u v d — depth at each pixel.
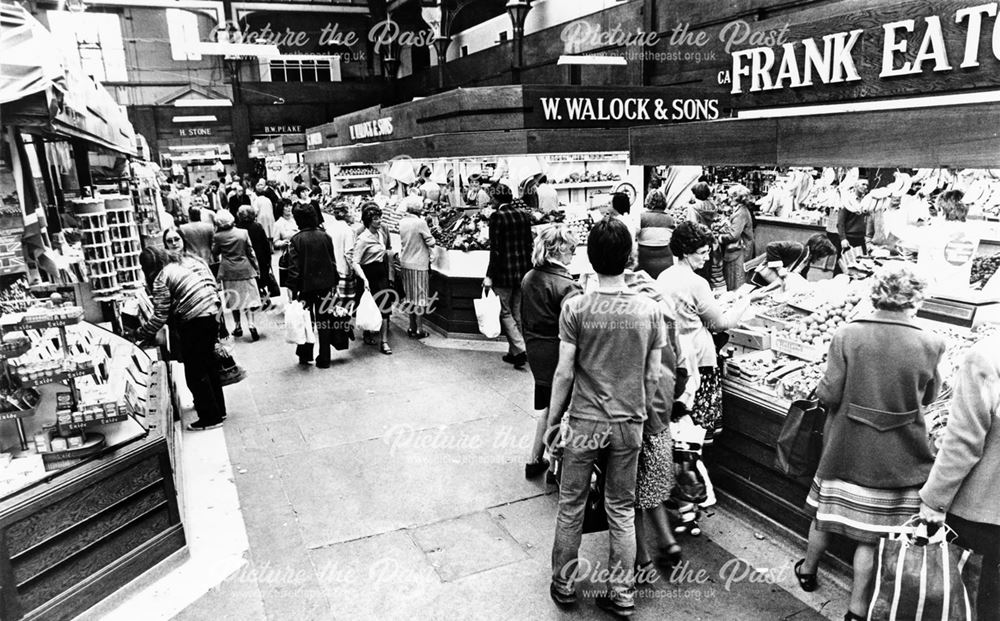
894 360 2.64
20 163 4.00
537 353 4.15
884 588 2.51
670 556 3.36
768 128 3.79
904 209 6.70
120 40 22.05
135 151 8.53
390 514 4.00
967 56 3.39
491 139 6.98
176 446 4.62
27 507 2.88
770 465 3.61
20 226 3.67
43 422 3.24
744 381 3.78
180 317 5.18
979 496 2.37
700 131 4.27
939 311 3.72
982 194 6.43
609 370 2.86
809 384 3.37
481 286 7.68
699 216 6.53
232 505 4.17
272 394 6.17
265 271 10.20
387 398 5.95
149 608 3.22
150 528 3.43
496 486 4.31
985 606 2.52
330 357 7.11
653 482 3.12
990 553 2.44
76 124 4.14
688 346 3.47
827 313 3.93
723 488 3.96
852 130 3.29
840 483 2.86
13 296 3.63
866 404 2.71
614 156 9.17
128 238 6.34
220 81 23.19
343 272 7.50
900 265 2.71
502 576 3.38
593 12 14.20
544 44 16.09
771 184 10.51
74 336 3.79
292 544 3.72
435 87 21.70
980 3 3.31
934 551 2.44
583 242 7.93
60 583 3.03
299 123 23.48
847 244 7.07
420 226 7.66
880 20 3.88
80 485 3.08
